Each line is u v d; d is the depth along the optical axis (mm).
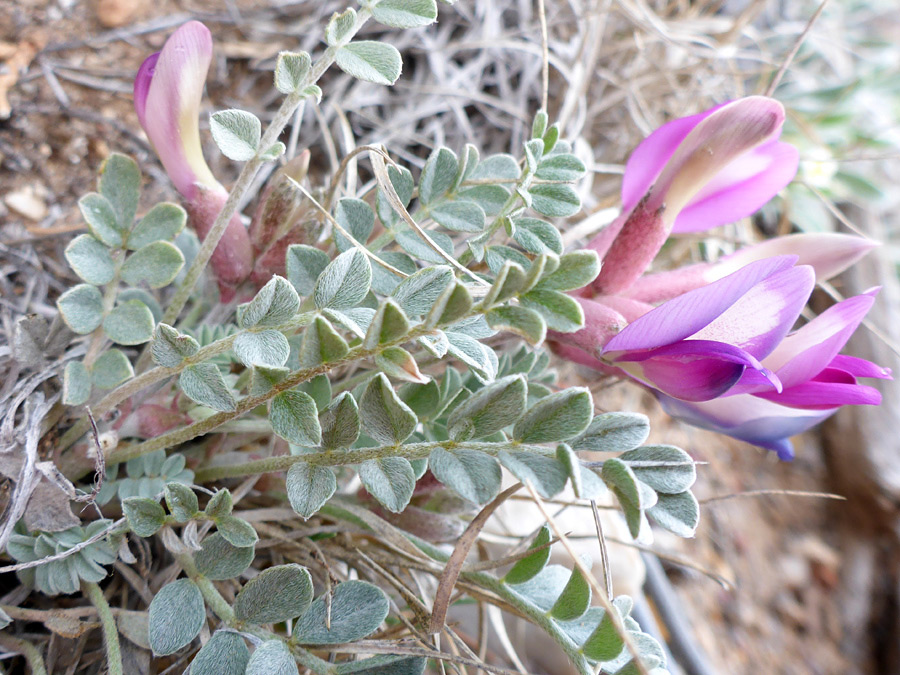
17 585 92
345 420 65
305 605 68
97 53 141
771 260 68
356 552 93
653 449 65
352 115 158
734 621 198
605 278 94
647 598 163
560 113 159
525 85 174
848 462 213
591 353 87
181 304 86
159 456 87
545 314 57
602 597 59
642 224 92
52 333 89
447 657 72
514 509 138
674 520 64
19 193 125
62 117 133
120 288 116
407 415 61
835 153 222
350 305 67
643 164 96
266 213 96
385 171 82
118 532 76
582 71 177
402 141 161
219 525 71
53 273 120
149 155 138
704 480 212
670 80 189
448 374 88
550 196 78
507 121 174
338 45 66
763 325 72
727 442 222
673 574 198
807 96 222
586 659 67
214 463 97
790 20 239
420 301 65
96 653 87
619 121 192
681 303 71
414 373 58
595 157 192
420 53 165
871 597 206
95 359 84
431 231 85
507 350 125
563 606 70
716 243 185
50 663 85
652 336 74
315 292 64
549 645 140
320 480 68
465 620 134
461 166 83
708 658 185
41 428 87
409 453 66
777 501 217
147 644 80
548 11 180
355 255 66
